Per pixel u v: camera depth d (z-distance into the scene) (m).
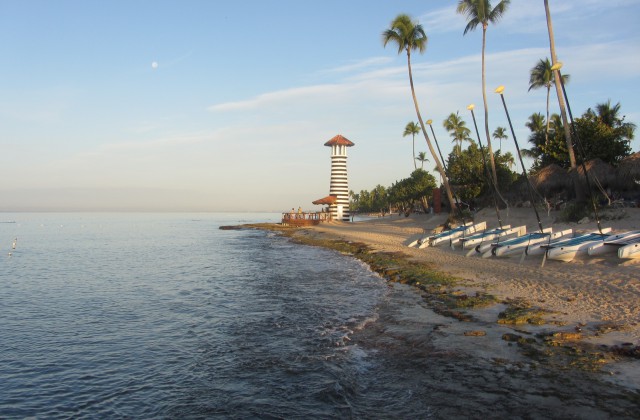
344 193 73.75
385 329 12.02
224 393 8.52
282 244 44.34
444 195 53.09
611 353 8.99
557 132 37.53
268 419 7.39
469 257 23.12
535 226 28.66
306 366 9.64
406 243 34.34
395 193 87.62
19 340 12.37
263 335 12.21
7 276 24.66
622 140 34.56
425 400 7.64
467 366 8.91
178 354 10.95
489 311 12.88
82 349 11.52
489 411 7.09
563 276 16.02
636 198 27.80
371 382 8.59
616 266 15.89
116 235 66.81
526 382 8.00
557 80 28.22
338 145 73.25
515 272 17.95
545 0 27.78
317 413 7.49
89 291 19.78
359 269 24.41
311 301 16.38
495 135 84.19
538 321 11.30
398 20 39.66
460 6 37.56
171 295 18.58
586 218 25.55
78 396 8.70
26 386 9.22
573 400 7.23
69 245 47.53
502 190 42.19
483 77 37.91
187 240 53.59
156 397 8.53
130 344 11.88
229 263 29.36
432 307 14.04
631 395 7.28
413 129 88.38
